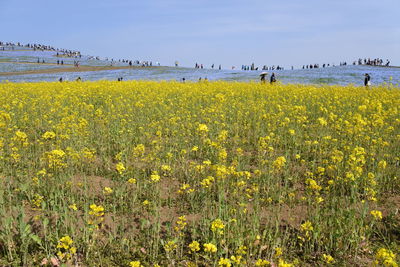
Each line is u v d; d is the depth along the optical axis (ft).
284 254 16.98
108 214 20.10
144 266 16.11
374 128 34.60
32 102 48.93
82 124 30.58
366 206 19.15
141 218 19.17
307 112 46.21
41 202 19.04
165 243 16.96
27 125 37.88
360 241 17.74
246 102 52.47
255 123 40.04
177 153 30.83
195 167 23.76
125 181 24.17
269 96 62.03
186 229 19.01
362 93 65.05
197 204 21.61
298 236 17.61
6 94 59.16
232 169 21.45
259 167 27.45
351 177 21.15
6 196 20.83
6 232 15.87
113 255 16.71
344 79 146.10
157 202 21.81
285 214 20.90
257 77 165.37
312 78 154.10
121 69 234.17
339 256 16.99
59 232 17.31
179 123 38.70
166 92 66.08
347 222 18.10
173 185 24.54
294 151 30.22
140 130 36.17
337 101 50.72
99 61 329.11
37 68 226.38
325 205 21.21
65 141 30.60
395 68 200.03
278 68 245.86
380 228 19.06
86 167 26.58
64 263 15.43
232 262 15.07
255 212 19.29
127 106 48.78
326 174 26.14
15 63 254.88
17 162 26.23
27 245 15.44
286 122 36.96
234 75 180.75
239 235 16.81
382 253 13.50
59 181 22.52
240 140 34.63
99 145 31.30
